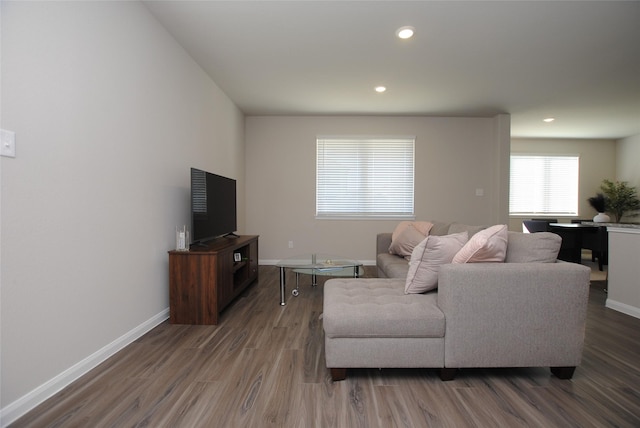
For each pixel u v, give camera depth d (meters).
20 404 1.34
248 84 3.71
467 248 1.80
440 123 5.03
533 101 4.28
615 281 2.84
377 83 3.68
